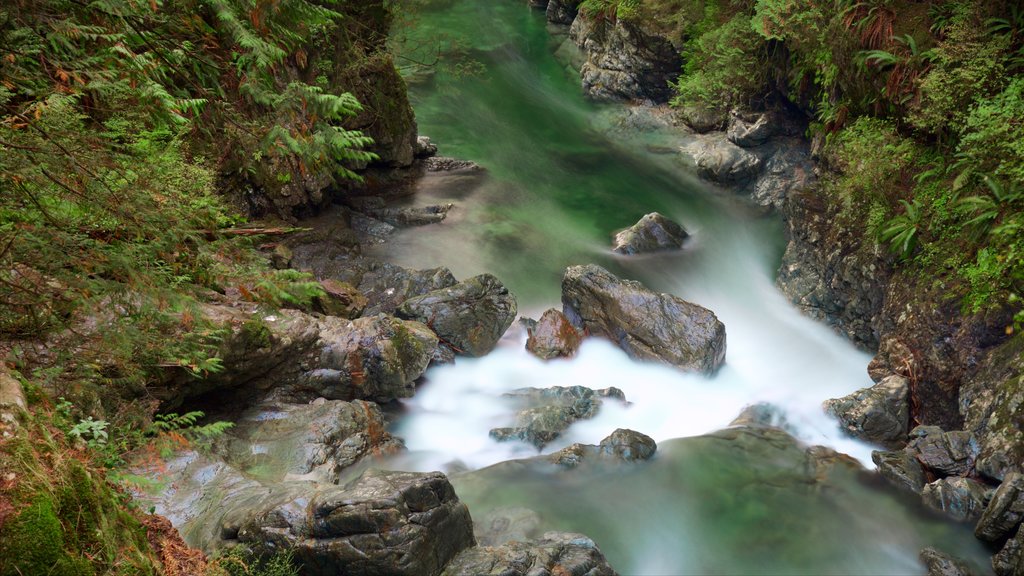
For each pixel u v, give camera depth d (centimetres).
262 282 434
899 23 1101
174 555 454
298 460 768
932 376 961
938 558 721
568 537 675
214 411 818
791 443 919
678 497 813
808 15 1255
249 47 442
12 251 378
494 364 1080
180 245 417
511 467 841
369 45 1420
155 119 470
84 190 394
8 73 398
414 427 927
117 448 514
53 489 321
